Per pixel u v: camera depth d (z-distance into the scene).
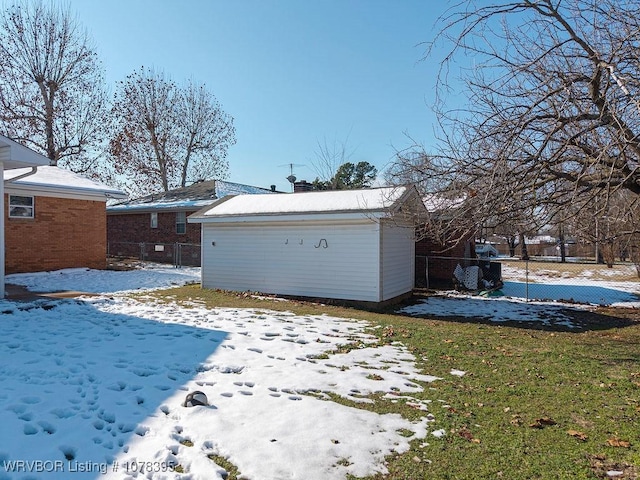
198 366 5.36
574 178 5.65
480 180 5.79
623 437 3.74
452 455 3.38
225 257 13.18
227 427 3.72
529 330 8.41
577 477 3.09
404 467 3.19
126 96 29.80
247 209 12.80
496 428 3.88
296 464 3.17
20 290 11.20
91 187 16.27
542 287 15.23
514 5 5.43
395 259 11.94
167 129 31.61
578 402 4.54
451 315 10.06
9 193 14.11
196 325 7.71
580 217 5.93
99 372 4.96
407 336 7.47
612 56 4.50
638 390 4.91
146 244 22.97
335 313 9.73
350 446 3.46
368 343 6.90
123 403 4.12
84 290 12.05
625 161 4.93
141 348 6.05
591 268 22.55
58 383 4.55
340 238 11.29
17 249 14.32
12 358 5.38
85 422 3.68
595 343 7.24
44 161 10.11
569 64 5.51
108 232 26.11
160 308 9.45
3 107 23.38
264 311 9.55
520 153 5.62
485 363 5.95
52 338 6.44
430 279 14.78
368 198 11.47
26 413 3.78
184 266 21.31
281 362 5.69
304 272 11.83
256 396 4.47
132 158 30.06
